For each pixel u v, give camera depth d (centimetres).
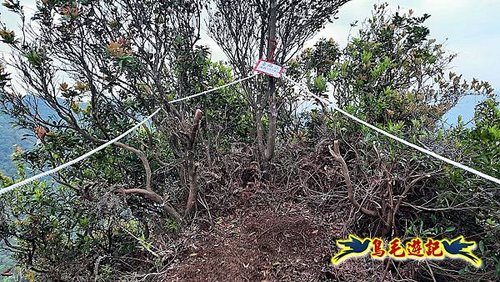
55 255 367
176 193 375
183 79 392
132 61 330
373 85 382
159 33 369
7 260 395
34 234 368
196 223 339
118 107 385
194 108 395
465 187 286
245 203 354
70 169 384
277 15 374
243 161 387
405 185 300
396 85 422
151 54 367
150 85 376
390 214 294
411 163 308
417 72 432
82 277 342
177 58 373
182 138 345
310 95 404
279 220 320
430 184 311
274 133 382
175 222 342
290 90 418
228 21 381
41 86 350
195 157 381
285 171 377
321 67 435
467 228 305
